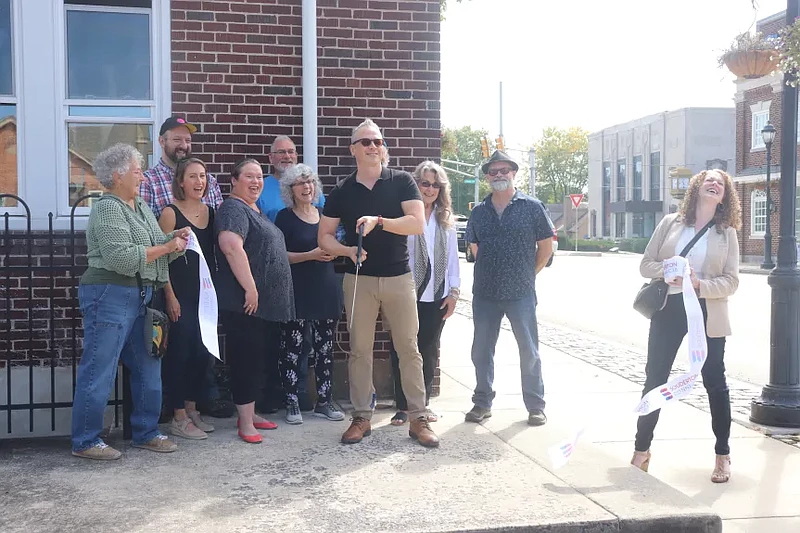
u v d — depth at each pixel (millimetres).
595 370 9203
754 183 33781
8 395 5566
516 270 5906
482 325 6023
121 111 6348
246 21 6457
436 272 5965
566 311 15758
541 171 82625
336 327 6664
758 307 16000
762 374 9227
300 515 3959
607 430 6535
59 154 6223
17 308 6125
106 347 4723
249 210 5340
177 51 6340
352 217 5238
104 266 4668
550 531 3885
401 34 6734
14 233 6066
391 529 3791
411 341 5270
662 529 4004
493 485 4449
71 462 4805
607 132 59781
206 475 4570
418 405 5281
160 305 5367
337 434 5500
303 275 5781
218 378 6262
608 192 60312
